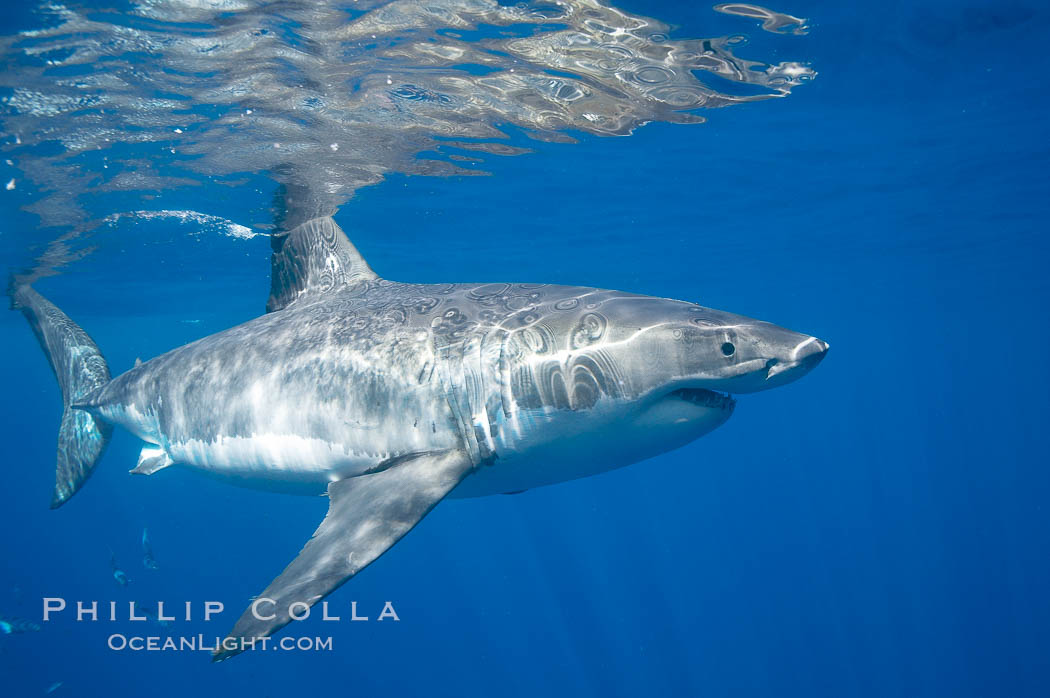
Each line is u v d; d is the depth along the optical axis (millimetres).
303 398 4965
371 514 3645
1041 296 42844
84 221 13453
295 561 3336
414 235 18328
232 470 5570
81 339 7664
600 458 4457
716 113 11195
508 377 4297
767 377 3896
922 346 76688
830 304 42781
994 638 28703
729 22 8078
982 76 10516
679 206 17422
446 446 4398
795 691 25781
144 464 6316
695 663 29250
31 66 7355
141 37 7004
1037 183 17609
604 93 9969
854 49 9180
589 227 19016
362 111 9672
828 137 12984
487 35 7824
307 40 7402
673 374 4008
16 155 9766
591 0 7242
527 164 13125
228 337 5934
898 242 24500
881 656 27906
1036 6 8336
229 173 11328
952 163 15438
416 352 4602
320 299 6016
